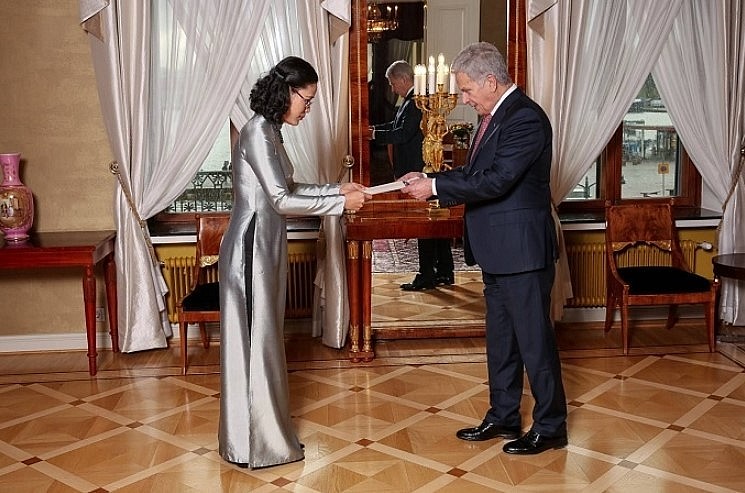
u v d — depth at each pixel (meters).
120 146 5.02
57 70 5.09
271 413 3.49
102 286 5.30
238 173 3.43
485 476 3.43
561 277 5.35
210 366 4.92
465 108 5.05
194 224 5.48
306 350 5.17
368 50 5.07
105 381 4.69
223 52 5.04
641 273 5.11
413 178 3.59
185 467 3.57
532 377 3.60
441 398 4.32
